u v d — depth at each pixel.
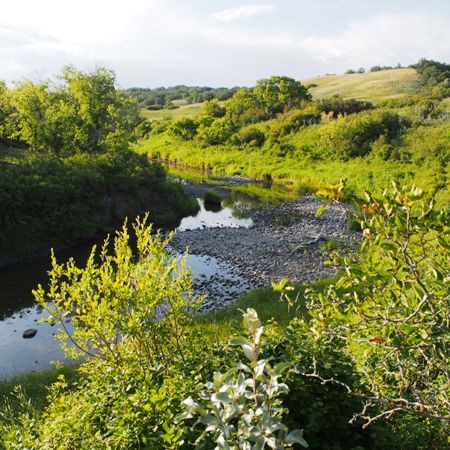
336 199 3.15
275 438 2.69
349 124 49.16
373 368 5.02
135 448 3.92
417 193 2.72
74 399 4.96
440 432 4.36
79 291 5.87
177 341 5.89
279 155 53.12
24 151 35.53
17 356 13.30
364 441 4.83
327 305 3.50
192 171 54.53
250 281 19.14
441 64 112.88
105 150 35.31
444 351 3.54
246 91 83.88
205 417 2.79
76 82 36.28
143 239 6.64
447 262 3.30
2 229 22.84
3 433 5.52
